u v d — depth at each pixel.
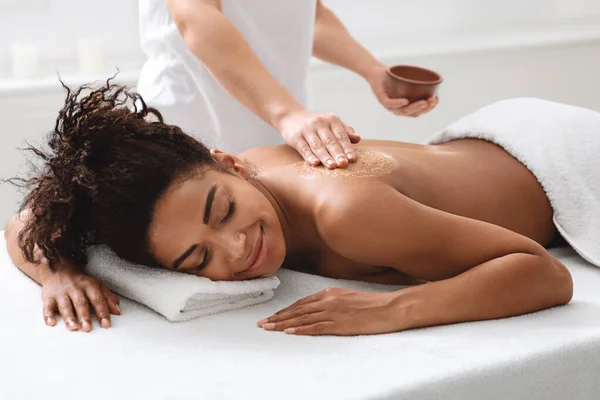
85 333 1.50
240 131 2.12
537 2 3.62
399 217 1.54
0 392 1.30
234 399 1.25
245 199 1.56
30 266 1.73
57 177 1.60
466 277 1.52
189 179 1.53
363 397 1.25
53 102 2.80
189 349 1.42
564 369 1.40
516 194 1.85
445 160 1.84
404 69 2.18
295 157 1.75
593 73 3.63
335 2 3.33
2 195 2.79
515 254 1.55
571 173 1.85
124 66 3.04
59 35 2.95
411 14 3.45
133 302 1.66
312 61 3.12
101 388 1.30
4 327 1.54
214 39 1.85
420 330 1.49
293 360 1.37
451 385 1.31
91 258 1.72
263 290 1.62
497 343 1.42
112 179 1.53
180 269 1.59
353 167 1.64
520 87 3.52
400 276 1.72
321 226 1.58
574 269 1.81
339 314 1.49
